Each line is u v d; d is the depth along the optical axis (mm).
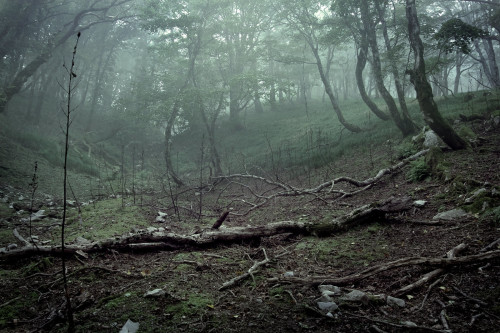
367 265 3908
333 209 7469
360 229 5363
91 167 17422
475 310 2660
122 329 2633
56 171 14938
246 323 2740
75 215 8055
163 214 8117
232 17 22734
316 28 18328
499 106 11719
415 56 9164
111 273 3969
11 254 4332
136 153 25281
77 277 3848
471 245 3893
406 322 2586
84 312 2988
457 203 5582
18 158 14383
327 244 4832
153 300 3203
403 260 3479
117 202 10094
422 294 3057
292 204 8781
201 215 8242
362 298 2979
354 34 15883
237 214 8062
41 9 22625
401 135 13031
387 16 16875
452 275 3283
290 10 18453
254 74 18141
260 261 4352
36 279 3807
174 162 23047
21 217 7812
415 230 4906
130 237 4836
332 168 12406
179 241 4949
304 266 4105
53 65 25109
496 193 5070
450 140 8609
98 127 28359
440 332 2393
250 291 3404
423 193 6824
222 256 4582
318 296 3193
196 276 3861
